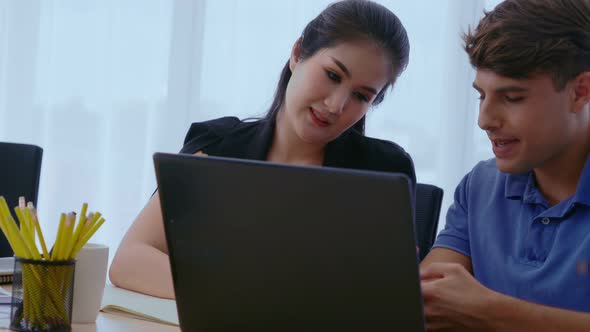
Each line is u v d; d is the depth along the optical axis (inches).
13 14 134.4
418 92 127.6
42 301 47.2
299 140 72.4
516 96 51.1
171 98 132.7
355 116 66.9
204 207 42.2
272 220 39.8
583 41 50.8
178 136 132.6
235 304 42.3
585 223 56.7
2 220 47.2
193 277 43.7
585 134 55.4
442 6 126.7
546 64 50.1
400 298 36.8
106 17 133.6
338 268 38.2
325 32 65.7
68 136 134.7
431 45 127.3
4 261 67.4
